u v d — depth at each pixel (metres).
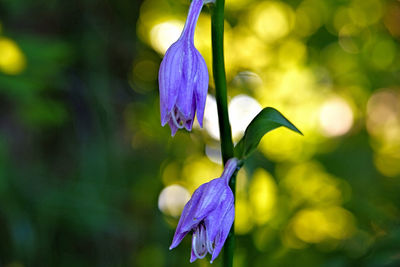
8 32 4.90
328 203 7.23
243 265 5.50
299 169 7.77
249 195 5.60
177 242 2.27
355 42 8.91
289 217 6.41
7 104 5.77
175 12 7.45
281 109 8.49
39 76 4.91
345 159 7.98
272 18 8.23
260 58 8.09
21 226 4.71
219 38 2.42
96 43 5.94
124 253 5.62
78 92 5.65
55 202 4.90
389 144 9.19
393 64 9.08
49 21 5.90
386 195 7.60
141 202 6.11
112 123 5.75
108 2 6.15
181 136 6.72
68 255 5.16
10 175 4.90
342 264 4.43
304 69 8.67
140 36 6.89
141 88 6.86
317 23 8.41
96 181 5.33
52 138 5.80
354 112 9.11
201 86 2.31
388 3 8.70
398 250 4.14
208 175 7.21
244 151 2.49
